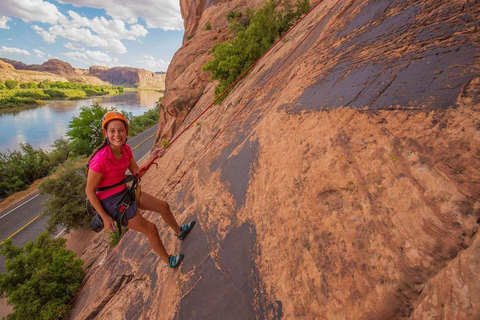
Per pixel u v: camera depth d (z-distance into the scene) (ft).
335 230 5.17
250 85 20.47
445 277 3.25
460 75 4.51
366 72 6.82
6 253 33.14
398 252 4.03
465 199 3.57
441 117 4.39
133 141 134.10
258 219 7.42
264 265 6.35
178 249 9.87
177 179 20.97
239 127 14.23
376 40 7.28
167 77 88.84
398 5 7.23
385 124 5.34
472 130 3.89
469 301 2.88
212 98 43.93
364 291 4.23
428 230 3.78
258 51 32.55
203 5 124.57
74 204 54.39
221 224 8.68
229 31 77.51
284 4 33.37
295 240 5.93
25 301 28.86
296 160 7.23
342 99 6.98
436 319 3.16
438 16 5.71
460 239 3.43
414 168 4.38
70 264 32.99
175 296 8.12
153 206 8.78
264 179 8.20
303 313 4.97
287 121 9.09
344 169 5.65
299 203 6.36
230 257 7.42
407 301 3.73
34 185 88.53
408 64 5.71
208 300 7.04
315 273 5.13
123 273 14.10
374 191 4.83
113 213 7.46
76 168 58.34
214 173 12.16
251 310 5.95
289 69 13.69
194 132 29.73
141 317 9.18
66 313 28.43
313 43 12.49
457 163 3.85
